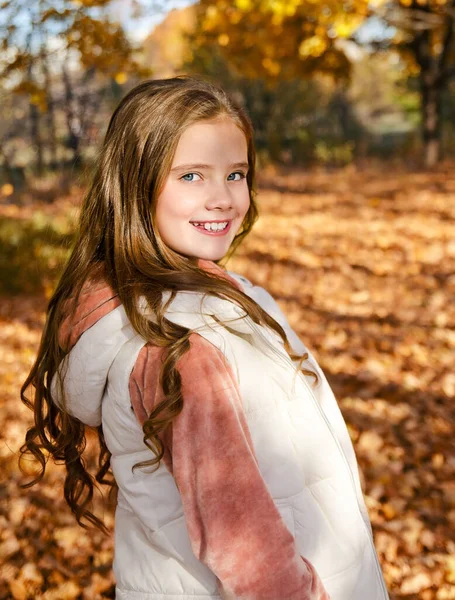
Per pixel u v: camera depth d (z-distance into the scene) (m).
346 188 15.30
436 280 7.35
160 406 1.09
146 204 1.25
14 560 3.18
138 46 7.73
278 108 27.11
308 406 1.23
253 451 1.12
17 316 6.69
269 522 1.07
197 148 1.23
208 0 11.58
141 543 1.25
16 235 8.55
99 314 1.20
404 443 4.11
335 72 17.25
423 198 12.44
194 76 1.37
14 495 3.64
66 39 7.02
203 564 1.19
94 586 3.00
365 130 37.47
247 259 8.66
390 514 3.42
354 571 1.23
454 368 5.10
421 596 2.92
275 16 10.70
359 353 5.41
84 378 1.22
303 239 9.65
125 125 1.27
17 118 12.80
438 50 19.94
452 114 28.77
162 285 1.18
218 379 1.11
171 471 1.16
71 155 12.48
